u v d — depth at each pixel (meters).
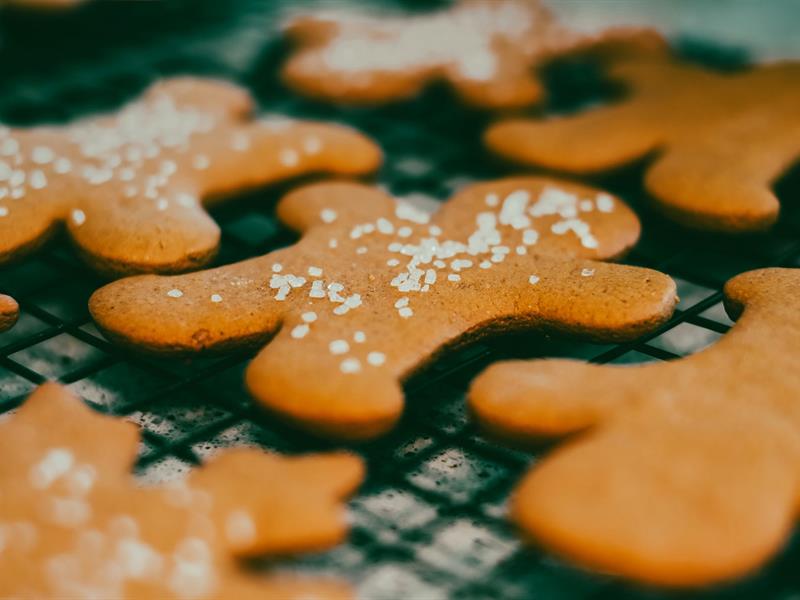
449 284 0.27
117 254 0.28
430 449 0.26
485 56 0.36
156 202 0.29
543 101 0.35
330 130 0.32
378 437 0.25
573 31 0.37
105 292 0.27
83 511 0.23
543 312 0.27
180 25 0.41
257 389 0.25
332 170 0.31
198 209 0.29
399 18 0.40
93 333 0.29
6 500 0.23
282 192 0.31
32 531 0.23
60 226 0.29
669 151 0.31
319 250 0.28
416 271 0.27
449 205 0.30
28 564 0.23
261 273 0.28
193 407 0.27
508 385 0.25
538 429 0.24
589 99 0.36
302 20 0.38
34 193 0.29
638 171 0.32
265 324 0.27
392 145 0.35
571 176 0.31
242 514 0.23
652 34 0.37
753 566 0.22
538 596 0.24
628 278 0.27
